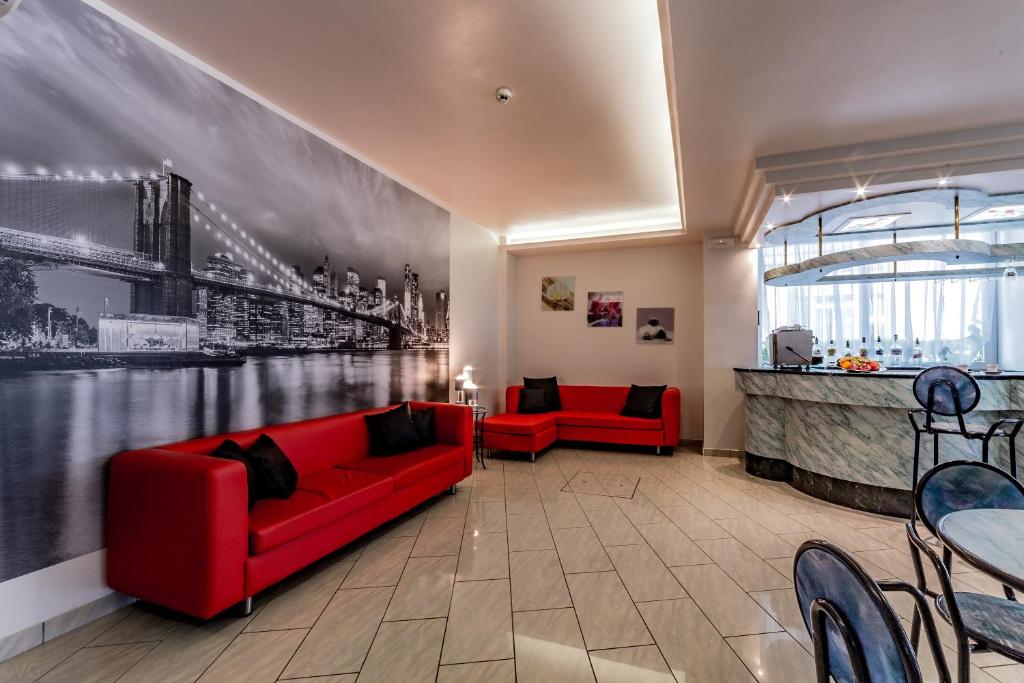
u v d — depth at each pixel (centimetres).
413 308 495
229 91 302
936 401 329
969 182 356
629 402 634
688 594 254
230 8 239
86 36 228
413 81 305
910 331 599
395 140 391
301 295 356
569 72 295
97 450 231
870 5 197
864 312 613
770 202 411
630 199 545
